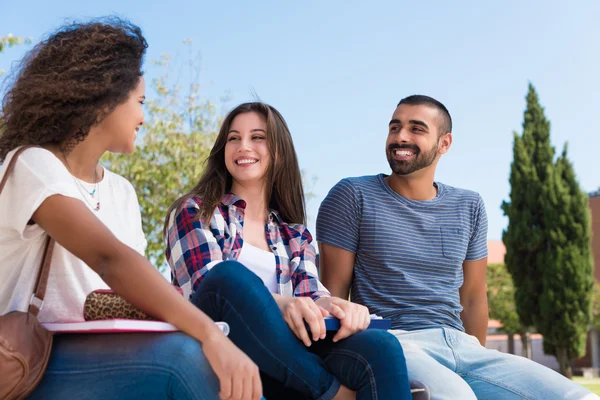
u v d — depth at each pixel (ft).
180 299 5.50
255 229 9.35
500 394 9.09
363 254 10.62
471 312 11.43
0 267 5.97
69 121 6.50
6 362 5.21
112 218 7.13
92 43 6.61
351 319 7.10
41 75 6.48
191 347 5.40
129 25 7.02
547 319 76.18
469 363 9.54
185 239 8.52
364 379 6.78
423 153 10.81
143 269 5.51
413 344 9.52
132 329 5.36
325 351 7.15
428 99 11.07
